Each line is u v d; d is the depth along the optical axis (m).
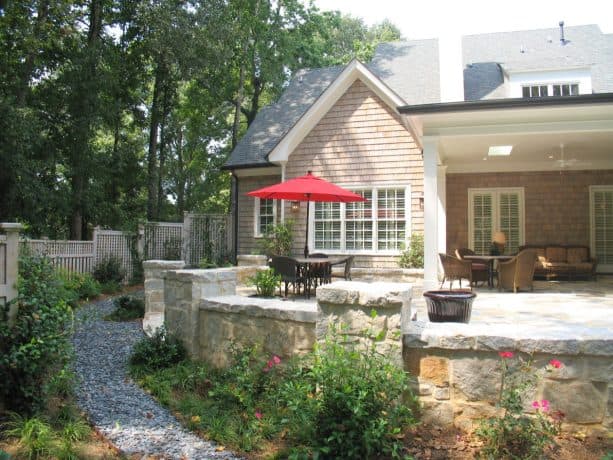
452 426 3.94
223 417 4.30
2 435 3.87
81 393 5.01
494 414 3.84
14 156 14.00
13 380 4.22
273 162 14.51
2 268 4.41
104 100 18.34
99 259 15.23
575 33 15.27
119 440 3.92
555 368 3.73
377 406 3.57
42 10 15.42
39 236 16.55
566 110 9.19
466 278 9.83
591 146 11.91
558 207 14.57
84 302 12.07
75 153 17.14
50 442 3.71
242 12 22.52
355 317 4.10
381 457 3.52
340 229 14.09
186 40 18.16
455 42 13.05
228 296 5.97
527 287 11.40
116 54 19.33
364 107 14.00
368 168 13.90
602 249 14.38
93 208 18.11
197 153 31.27
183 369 5.46
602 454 3.45
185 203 31.64
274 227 14.42
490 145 11.58
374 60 16.20
